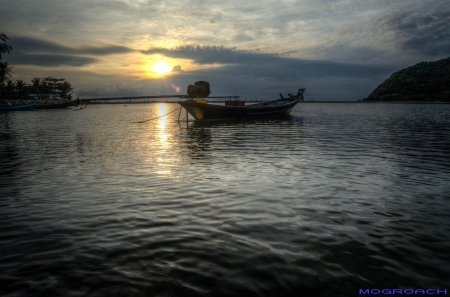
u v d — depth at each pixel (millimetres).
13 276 3529
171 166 9930
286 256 3979
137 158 11500
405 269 3664
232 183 7695
